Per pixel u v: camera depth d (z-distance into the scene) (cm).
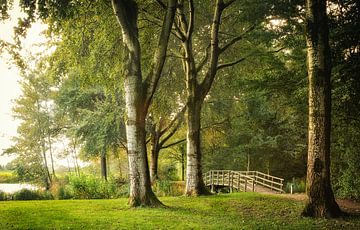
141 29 2169
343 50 1582
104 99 3494
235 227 1138
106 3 1817
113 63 2145
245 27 2306
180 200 1805
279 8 1792
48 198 2272
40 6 1491
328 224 1179
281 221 1251
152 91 1562
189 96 2036
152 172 3262
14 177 6247
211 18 2347
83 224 1173
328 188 1321
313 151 1333
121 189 2608
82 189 2319
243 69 2531
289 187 2788
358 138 1850
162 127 3544
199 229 1105
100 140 3192
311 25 1330
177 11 2059
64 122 4294
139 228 1116
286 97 2119
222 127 3662
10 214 1369
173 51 2105
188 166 2034
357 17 1523
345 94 1694
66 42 2047
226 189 3378
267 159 3862
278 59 1939
